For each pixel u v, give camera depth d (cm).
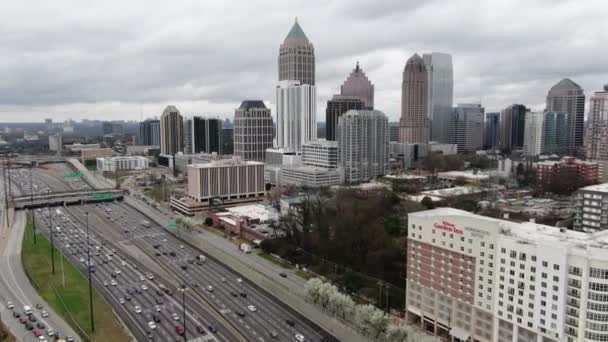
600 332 15338
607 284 15088
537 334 16725
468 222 18662
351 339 19212
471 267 18675
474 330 18838
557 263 15888
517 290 17162
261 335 19638
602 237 17712
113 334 19712
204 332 19900
